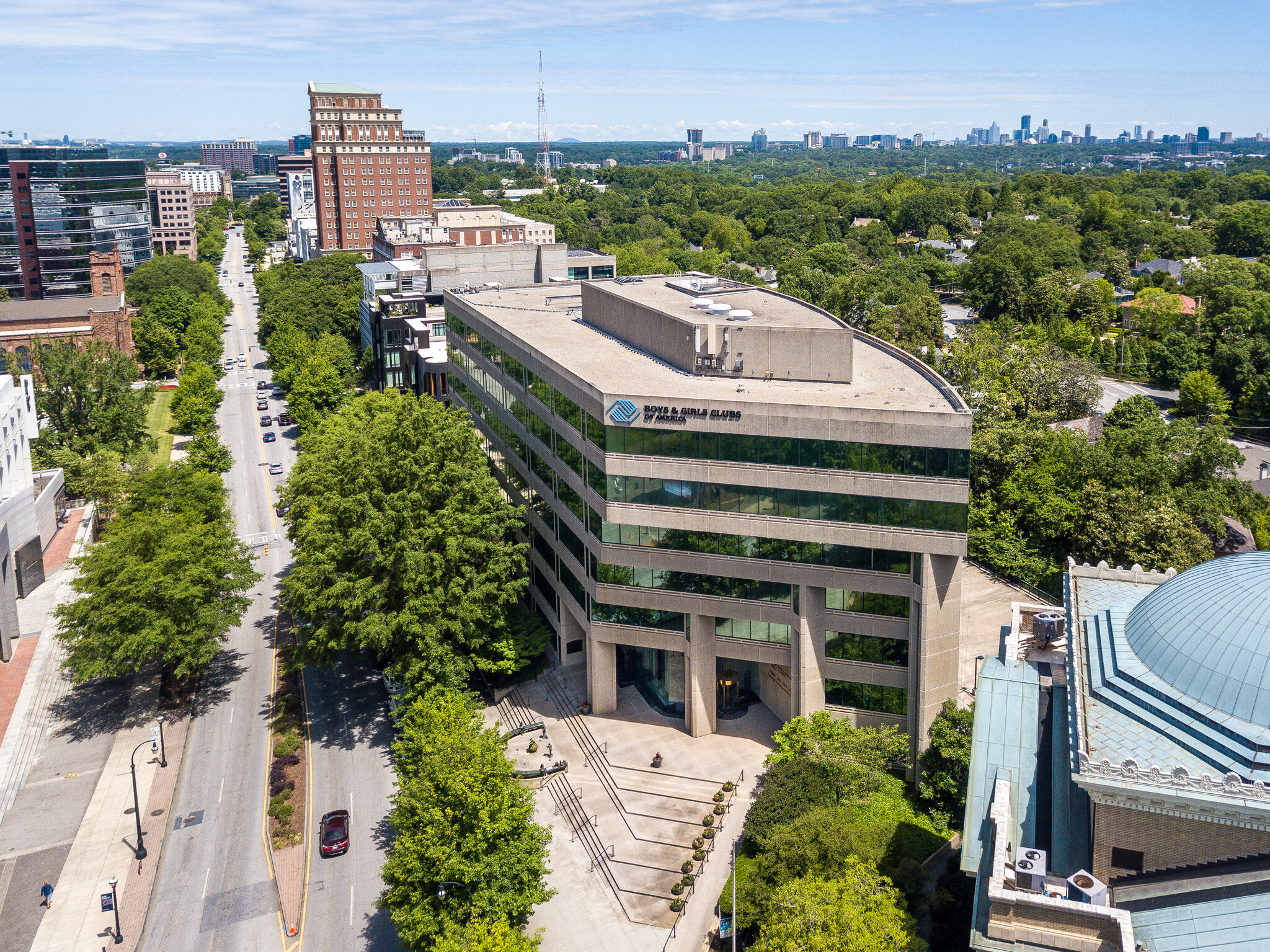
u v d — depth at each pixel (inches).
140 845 2810.0
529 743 3321.9
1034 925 1552.7
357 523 3380.9
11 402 4493.1
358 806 3031.5
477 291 5457.7
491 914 2247.8
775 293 4271.7
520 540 4168.3
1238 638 1689.2
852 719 3075.8
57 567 4758.9
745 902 2351.1
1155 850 1627.7
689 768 3105.3
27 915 2600.9
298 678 3826.3
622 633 3312.0
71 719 3602.4
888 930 1940.2
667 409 2979.8
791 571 2999.5
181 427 7239.2
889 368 3412.9
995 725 1958.7
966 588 4035.4
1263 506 4288.9
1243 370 6594.5
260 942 2507.4
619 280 4628.4
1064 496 4183.1
